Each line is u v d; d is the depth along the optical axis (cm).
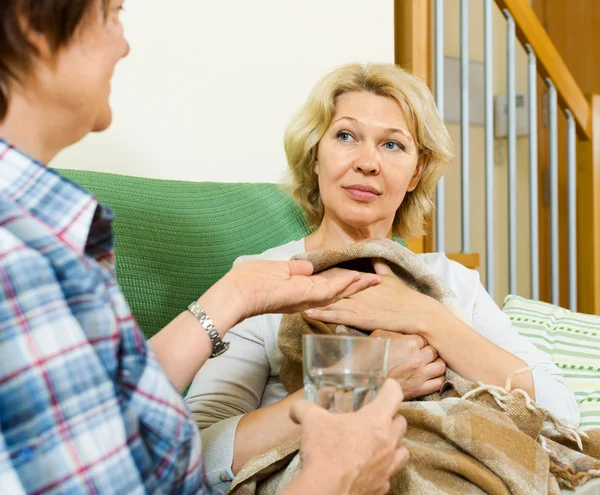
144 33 172
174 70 177
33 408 54
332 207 143
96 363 58
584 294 276
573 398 129
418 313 120
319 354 74
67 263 59
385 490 74
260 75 192
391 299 122
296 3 198
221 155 187
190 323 88
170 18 176
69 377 56
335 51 206
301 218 166
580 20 347
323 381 74
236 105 189
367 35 211
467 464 92
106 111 74
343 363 74
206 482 79
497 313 148
